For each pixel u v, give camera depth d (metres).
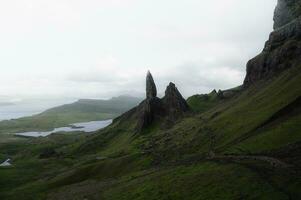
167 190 111.00
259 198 81.62
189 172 121.94
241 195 86.31
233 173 102.81
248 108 194.12
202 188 100.88
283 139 121.31
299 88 165.25
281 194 79.56
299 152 104.62
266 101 183.25
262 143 126.12
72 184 181.50
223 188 94.75
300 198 75.00
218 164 118.94
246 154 121.50
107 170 188.50
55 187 184.38
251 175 96.56
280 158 105.06
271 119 151.88
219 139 168.75
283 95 171.88
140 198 114.38
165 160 172.38
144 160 184.00
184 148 183.00
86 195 146.50
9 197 175.25
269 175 92.31
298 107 150.38
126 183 142.38
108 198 129.12
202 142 178.00
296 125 129.00
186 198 99.56
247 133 151.88
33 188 187.50
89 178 186.12
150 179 132.00
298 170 90.19
